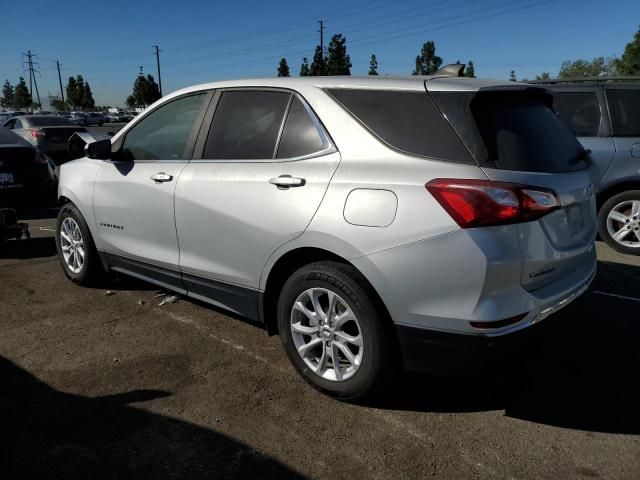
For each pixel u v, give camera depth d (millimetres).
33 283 5148
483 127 2740
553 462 2660
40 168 7121
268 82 3549
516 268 2627
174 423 2926
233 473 2549
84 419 2936
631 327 4238
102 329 4113
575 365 3650
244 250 3420
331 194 2977
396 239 2738
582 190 3072
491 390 3330
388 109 2984
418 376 3486
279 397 3209
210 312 4469
